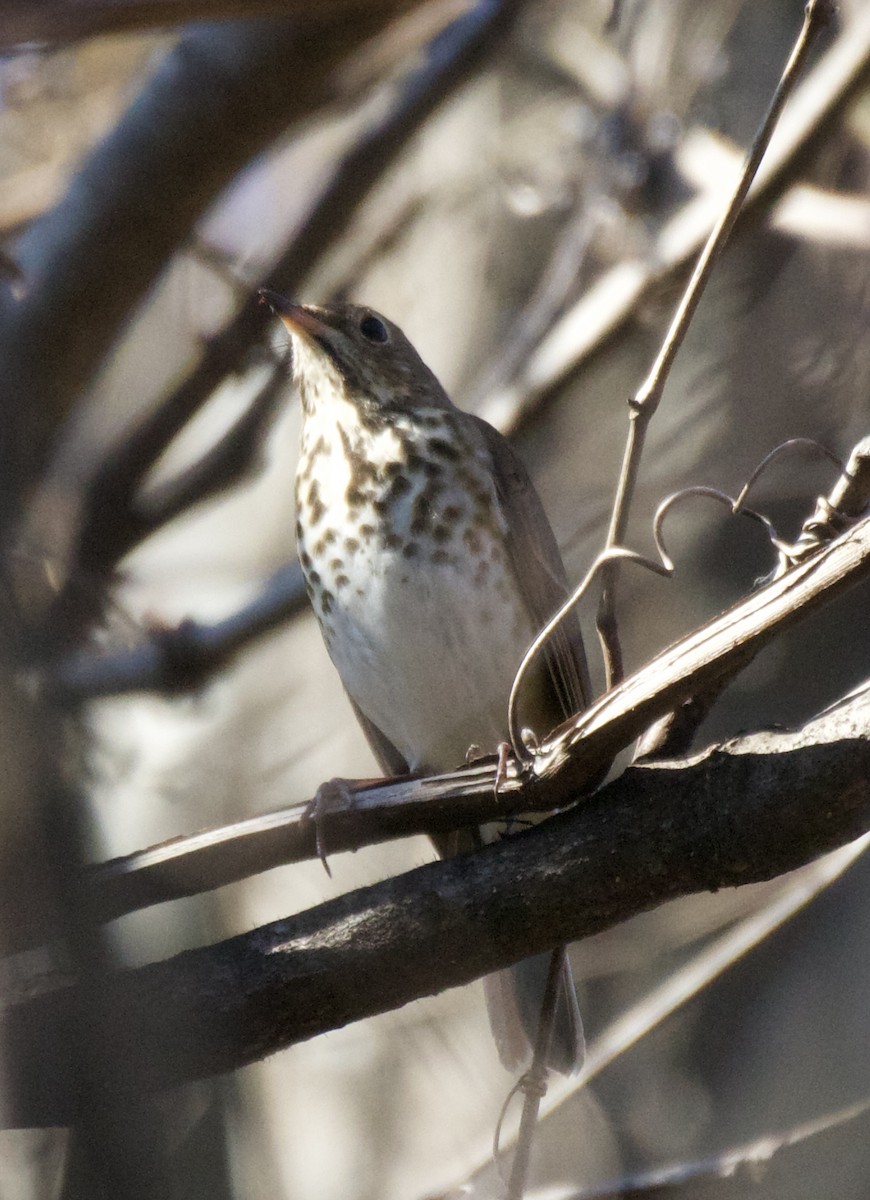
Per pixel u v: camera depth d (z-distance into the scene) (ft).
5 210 42.57
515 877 21.59
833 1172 23.63
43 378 36.24
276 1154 36.04
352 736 42.11
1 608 14.16
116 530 39.78
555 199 43.04
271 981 21.56
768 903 31.17
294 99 34.94
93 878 14.61
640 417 21.08
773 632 20.42
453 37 38.50
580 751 21.38
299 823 22.77
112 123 36.22
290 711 42.60
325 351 33.27
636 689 21.01
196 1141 20.90
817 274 42.42
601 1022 36.88
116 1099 13.29
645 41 41.52
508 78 45.65
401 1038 36.65
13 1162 30.14
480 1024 36.52
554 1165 34.53
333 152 42.60
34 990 18.29
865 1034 36.01
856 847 27.20
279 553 45.62
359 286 47.47
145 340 45.70
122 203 35.45
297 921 21.93
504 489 33.12
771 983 37.11
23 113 44.14
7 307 35.65
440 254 47.01
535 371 40.22
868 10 36.94
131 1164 13.01
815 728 20.93
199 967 21.57
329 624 33.37
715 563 42.22
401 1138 35.83
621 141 40.68
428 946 21.70
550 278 41.04
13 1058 18.08
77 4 20.54
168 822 40.09
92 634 37.42
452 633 32.30
